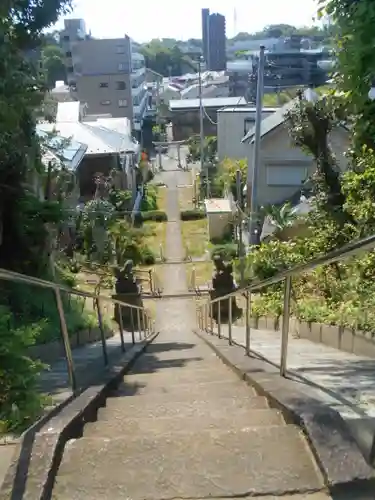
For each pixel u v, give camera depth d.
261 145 28.89
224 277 17.23
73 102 47.94
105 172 40.06
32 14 10.72
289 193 29.22
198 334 15.88
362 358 6.39
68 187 17.67
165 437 3.13
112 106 66.81
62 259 19.92
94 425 3.88
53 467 2.88
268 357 6.94
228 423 3.70
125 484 2.78
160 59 110.88
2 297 8.64
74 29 67.31
